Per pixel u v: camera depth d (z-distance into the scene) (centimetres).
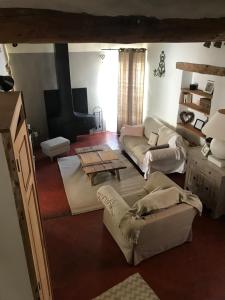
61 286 272
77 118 613
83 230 349
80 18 162
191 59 446
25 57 560
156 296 260
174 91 509
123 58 603
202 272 285
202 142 458
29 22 153
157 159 444
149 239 284
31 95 595
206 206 377
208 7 184
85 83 637
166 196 288
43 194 430
